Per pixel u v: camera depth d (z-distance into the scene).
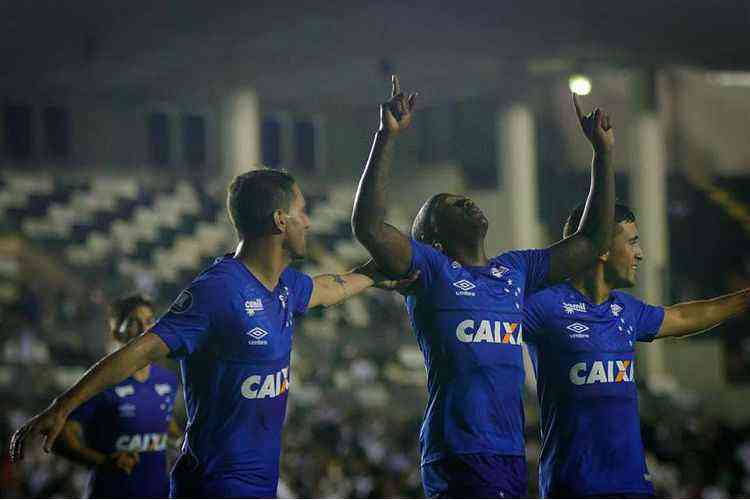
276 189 18.28
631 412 21.42
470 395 19.22
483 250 20.38
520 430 19.70
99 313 113.25
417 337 20.05
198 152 144.75
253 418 17.78
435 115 139.25
